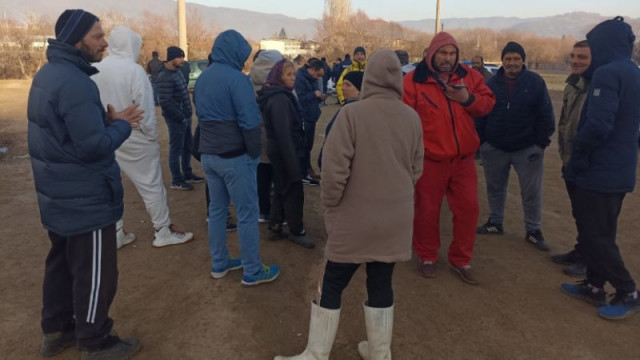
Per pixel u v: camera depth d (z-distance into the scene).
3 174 7.07
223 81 3.18
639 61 33.62
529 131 4.27
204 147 3.36
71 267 2.59
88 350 2.67
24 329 3.11
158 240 4.41
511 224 5.14
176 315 3.29
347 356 2.88
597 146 3.13
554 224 5.17
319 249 4.46
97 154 2.42
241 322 3.21
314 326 2.59
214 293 3.59
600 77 3.00
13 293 3.56
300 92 6.27
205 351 2.90
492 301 3.54
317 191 6.34
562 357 2.88
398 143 2.43
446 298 3.57
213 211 3.65
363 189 2.39
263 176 4.96
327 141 2.40
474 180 3.78
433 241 3.90
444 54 3.47
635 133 3.12
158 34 37.00
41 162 2.42
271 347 2.95
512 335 3.10
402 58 7.96
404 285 3.77
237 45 3.26
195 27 39.88
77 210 2.46
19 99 16.80
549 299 3.57
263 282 3.72
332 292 2.57
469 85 3.64
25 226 4.94
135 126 2.84
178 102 6.04
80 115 2.33
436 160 3.62
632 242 4.63
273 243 4.58
